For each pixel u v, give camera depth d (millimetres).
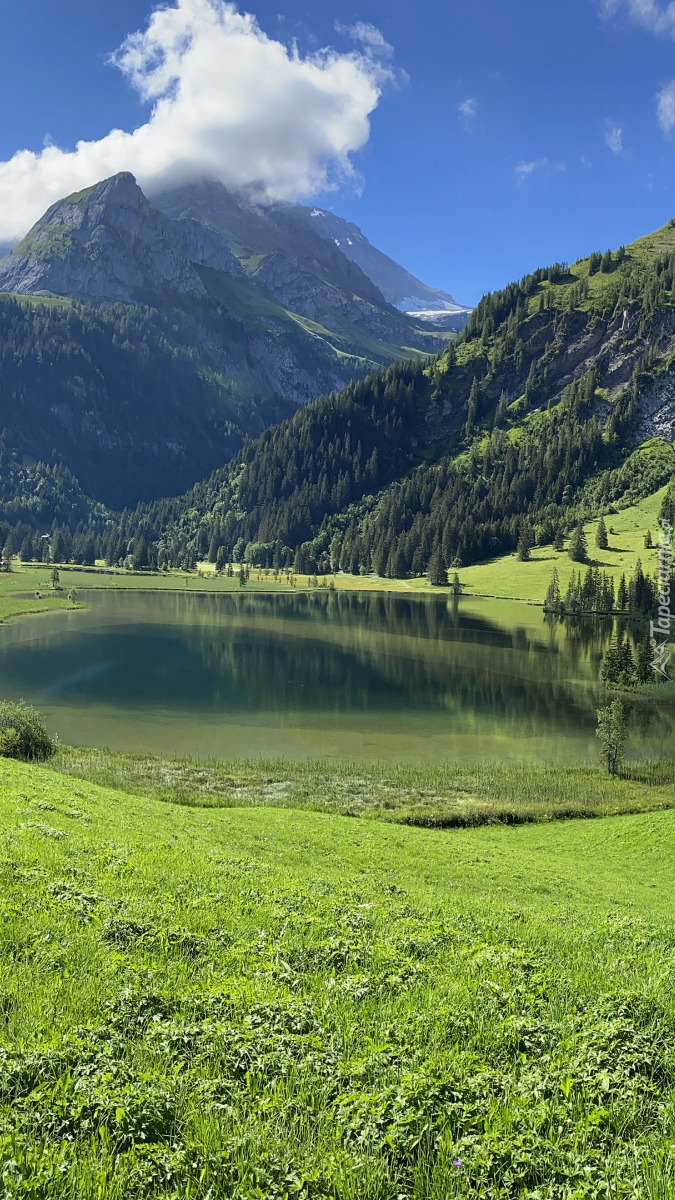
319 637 164625
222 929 16031
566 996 13312
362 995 12898
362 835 42625
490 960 15445
